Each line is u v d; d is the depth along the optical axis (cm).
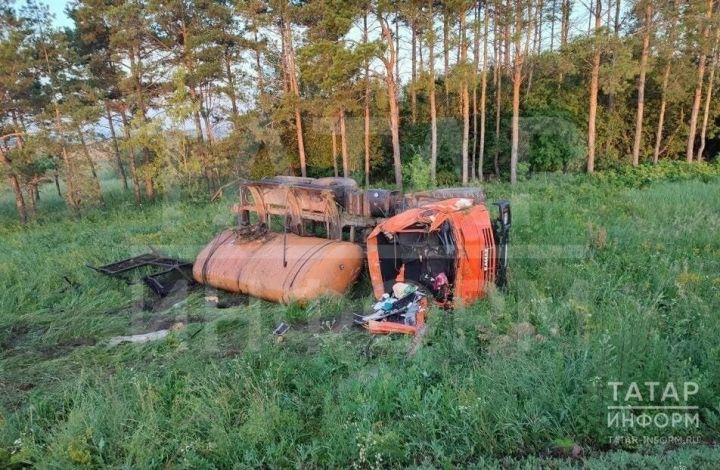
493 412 358
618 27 1597
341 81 1125
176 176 960
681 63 1698
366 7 1355
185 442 357
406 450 340
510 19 1656
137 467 338
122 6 1581
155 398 404
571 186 967
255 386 416
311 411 392
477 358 441
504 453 337
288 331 533
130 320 600
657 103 1800
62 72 1648
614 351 393
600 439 338
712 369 374
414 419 359
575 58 1473
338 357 459
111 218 1363
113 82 1861
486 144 1062
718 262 624
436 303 528
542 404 362
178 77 1277
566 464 317
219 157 952
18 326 604
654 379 360
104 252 856
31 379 483
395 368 433
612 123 1520
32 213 1641
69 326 585
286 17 1552
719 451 315
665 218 838
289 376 440
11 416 409
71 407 418
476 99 1518
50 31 1592
